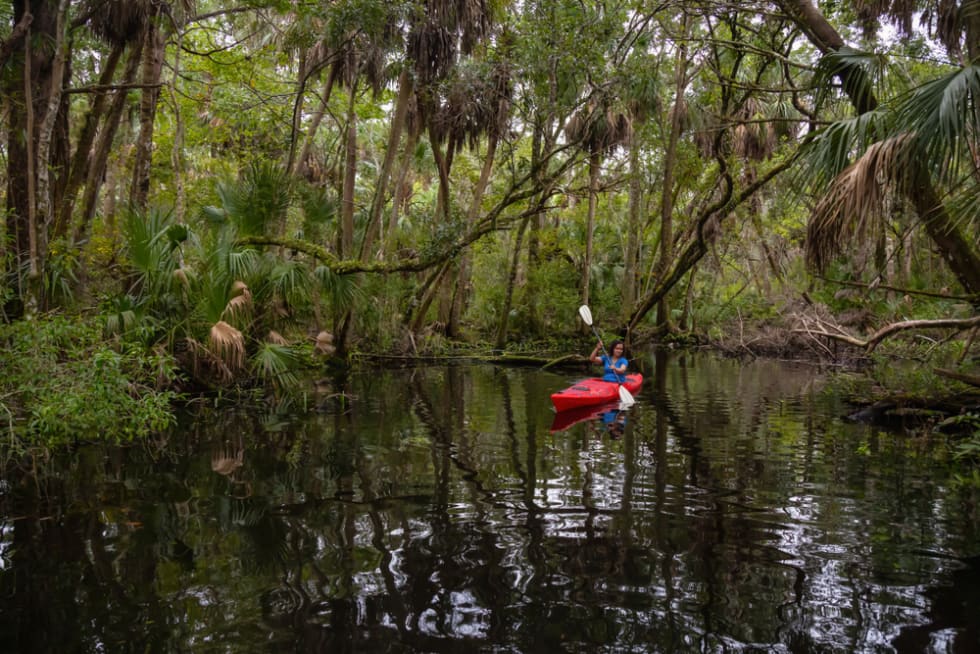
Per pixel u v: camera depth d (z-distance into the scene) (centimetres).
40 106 898
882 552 394
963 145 539
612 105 1608
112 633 295
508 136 1678
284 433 744
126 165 1723
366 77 1517
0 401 638
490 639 291
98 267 1134
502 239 2333
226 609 317
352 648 283
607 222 2656
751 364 1692
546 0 1056
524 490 522
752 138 1927
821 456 648
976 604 326
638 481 552
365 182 2722
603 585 346
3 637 291
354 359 1495
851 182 568
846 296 1717
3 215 993
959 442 709
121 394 657
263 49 1477
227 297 964
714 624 306
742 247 2452
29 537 413
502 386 1205
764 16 1045
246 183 1173
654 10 1086
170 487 525
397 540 409
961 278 687
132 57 1156
